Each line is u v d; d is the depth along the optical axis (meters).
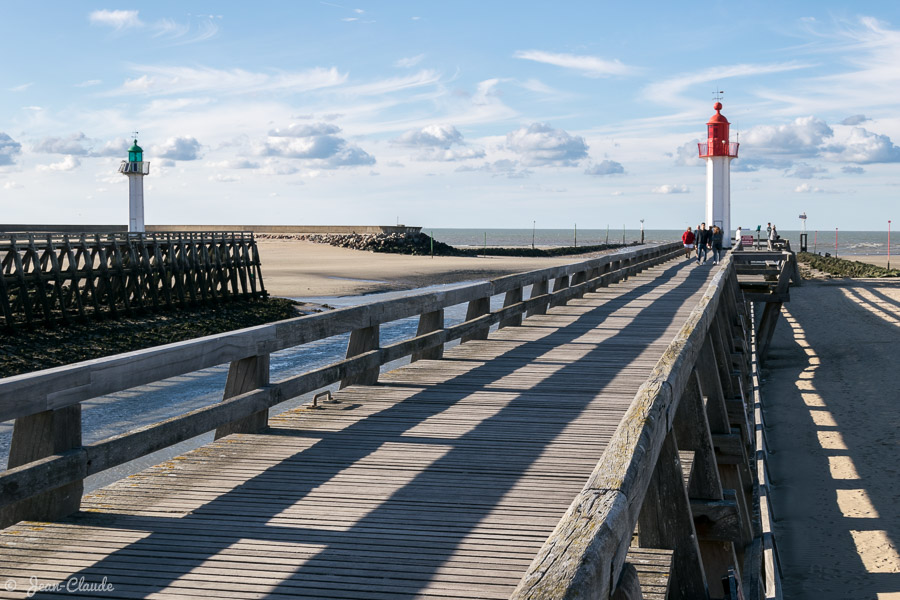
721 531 4.66
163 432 4.41
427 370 8.20
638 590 2.17
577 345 9.93
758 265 26.14
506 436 5.55
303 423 5.94
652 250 28.73
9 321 24.27
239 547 3.59
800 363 20.50
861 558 8.54
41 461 3.67
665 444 3.58
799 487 10.84
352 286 45.97
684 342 4.44
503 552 3.54
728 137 37.34
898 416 14.05
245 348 5.28
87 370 3.89
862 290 35.22
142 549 3.56
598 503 2.01
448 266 65.94
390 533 3.77
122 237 31.30
